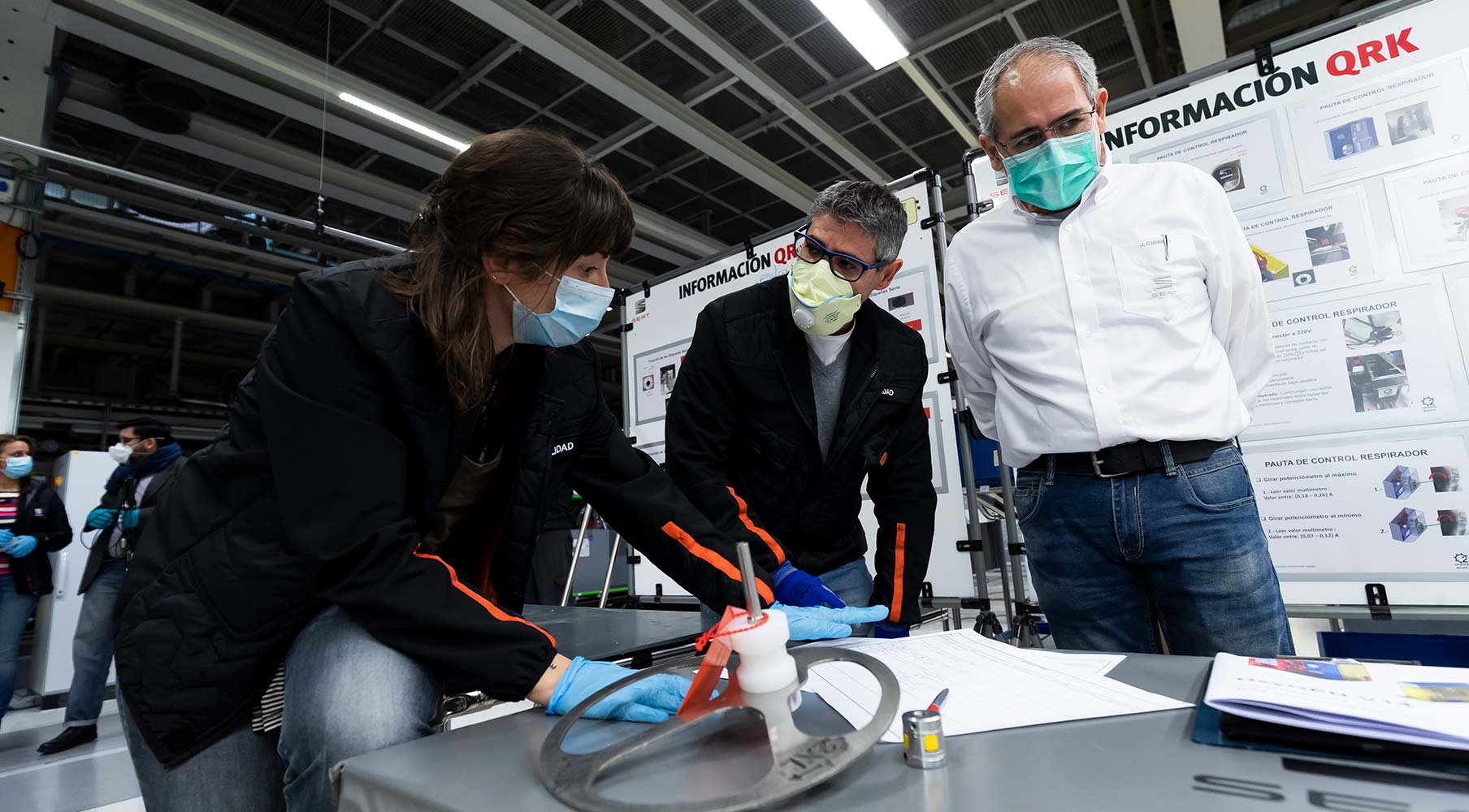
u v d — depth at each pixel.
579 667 0.60
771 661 0.44
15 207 3.83
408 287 0.74
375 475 0.65
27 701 3.90
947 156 6.01
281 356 0.69
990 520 2.58
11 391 3.76
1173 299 1.08
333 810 0.61
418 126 4.57
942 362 2.22
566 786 0.37
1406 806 0.28
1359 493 1.64
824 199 1.34
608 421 0.99
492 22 3.87
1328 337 1.69
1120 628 1.15
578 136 5.39
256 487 0.72
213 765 0.78
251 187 5.80
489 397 0.86
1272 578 1.07
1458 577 1.53
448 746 0.48
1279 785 0.31
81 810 2.21
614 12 4.20
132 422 3.29
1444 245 1.57
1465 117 1.56
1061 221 1.17
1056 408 1.12
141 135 4.76
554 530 4.48
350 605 0.63
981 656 0.62
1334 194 1.69
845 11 3.48
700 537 0.92
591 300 0.79
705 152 5.23
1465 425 1.53
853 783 0.36
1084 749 0.38
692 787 0.37
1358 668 0.45
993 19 4.29
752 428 1.47
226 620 0.71
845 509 1.54
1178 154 1.89
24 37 3.76
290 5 4.08
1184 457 1.05
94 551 3.08
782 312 1.46
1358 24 1.68
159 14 3.59
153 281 7.02
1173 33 4.68
